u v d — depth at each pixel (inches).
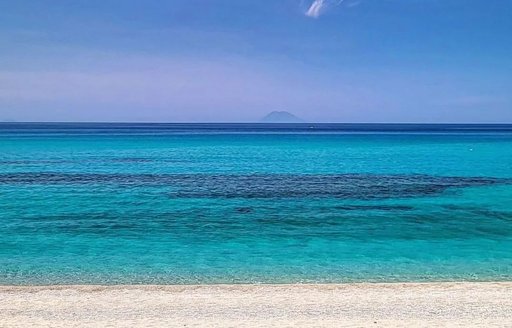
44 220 1074.7
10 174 1911.9
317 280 686.5
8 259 784.9
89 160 2568.9
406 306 553.9
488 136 5949.8
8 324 494.0
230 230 997.2
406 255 818.2
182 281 681.6
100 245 874.1
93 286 635.5
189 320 508.1
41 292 611.2
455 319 511.5
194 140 4854.8
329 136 6048.2
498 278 695.7
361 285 639.8
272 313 530.3
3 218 1092.5
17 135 5767.7
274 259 794.8
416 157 2837.1
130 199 1354.6
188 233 968.9
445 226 1032.2
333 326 489.7
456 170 2129.7
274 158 2773.1
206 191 1507.1
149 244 884.0
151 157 2800.2
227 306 554.3
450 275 710.5
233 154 3063.5
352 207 1243.8
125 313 530.9
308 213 1165.7
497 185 1647.4
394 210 1203.9
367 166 2314.2
